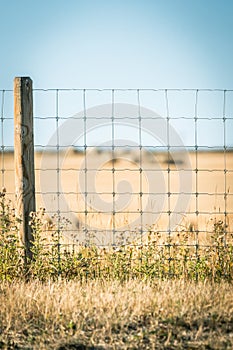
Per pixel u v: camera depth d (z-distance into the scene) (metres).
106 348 14.21
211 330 14.91
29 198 21.25
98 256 21.16
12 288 18.17
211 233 22.48
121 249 20.83
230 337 14.69
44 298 17.08
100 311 16.02
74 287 18.36
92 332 14.86
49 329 15.16
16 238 20.61
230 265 20.73
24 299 16.94
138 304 16.23
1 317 15.80
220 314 15.76
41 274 20.41
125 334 14.80
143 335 14.66
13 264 20.50
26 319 15.76
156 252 20.97
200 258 20.95
